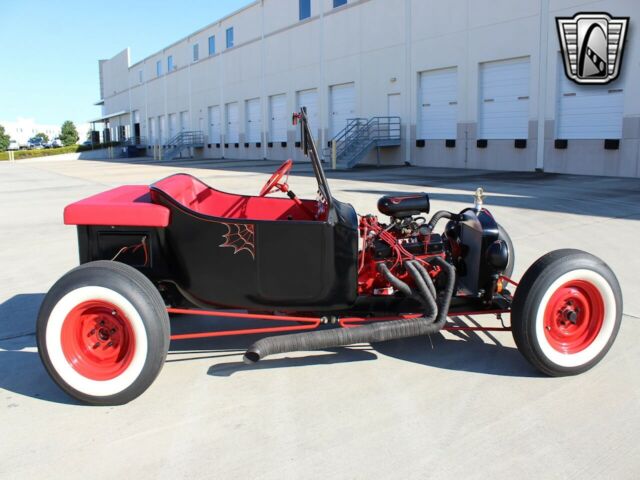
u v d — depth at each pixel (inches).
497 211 367.6
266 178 684.7
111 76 2561.5
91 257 135.6
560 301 134.1
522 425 114.3
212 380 137.6
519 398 126.0
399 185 546.6
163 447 108.5
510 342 160.4
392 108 911.0
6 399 129.7
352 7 966.4
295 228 131.9
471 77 764.0
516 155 716.7
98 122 2883.9
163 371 143.2
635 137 588.1
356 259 136.8
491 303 146.6
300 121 140.3
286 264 133.7
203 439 111.1
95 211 130.3
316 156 135.7
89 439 111.7
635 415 117.8
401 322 133.4
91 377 123.6
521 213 359.9
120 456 105.7
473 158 776.9
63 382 122.6
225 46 1430.9
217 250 133.1
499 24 716.7
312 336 129.3
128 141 2279.8
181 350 157.0
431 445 107.7
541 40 667.4
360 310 142.8
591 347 135.6
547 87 667.4
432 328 134.6
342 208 148.6
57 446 109.4
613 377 135.9
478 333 167.9
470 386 132.3
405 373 140.1
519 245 269.6
